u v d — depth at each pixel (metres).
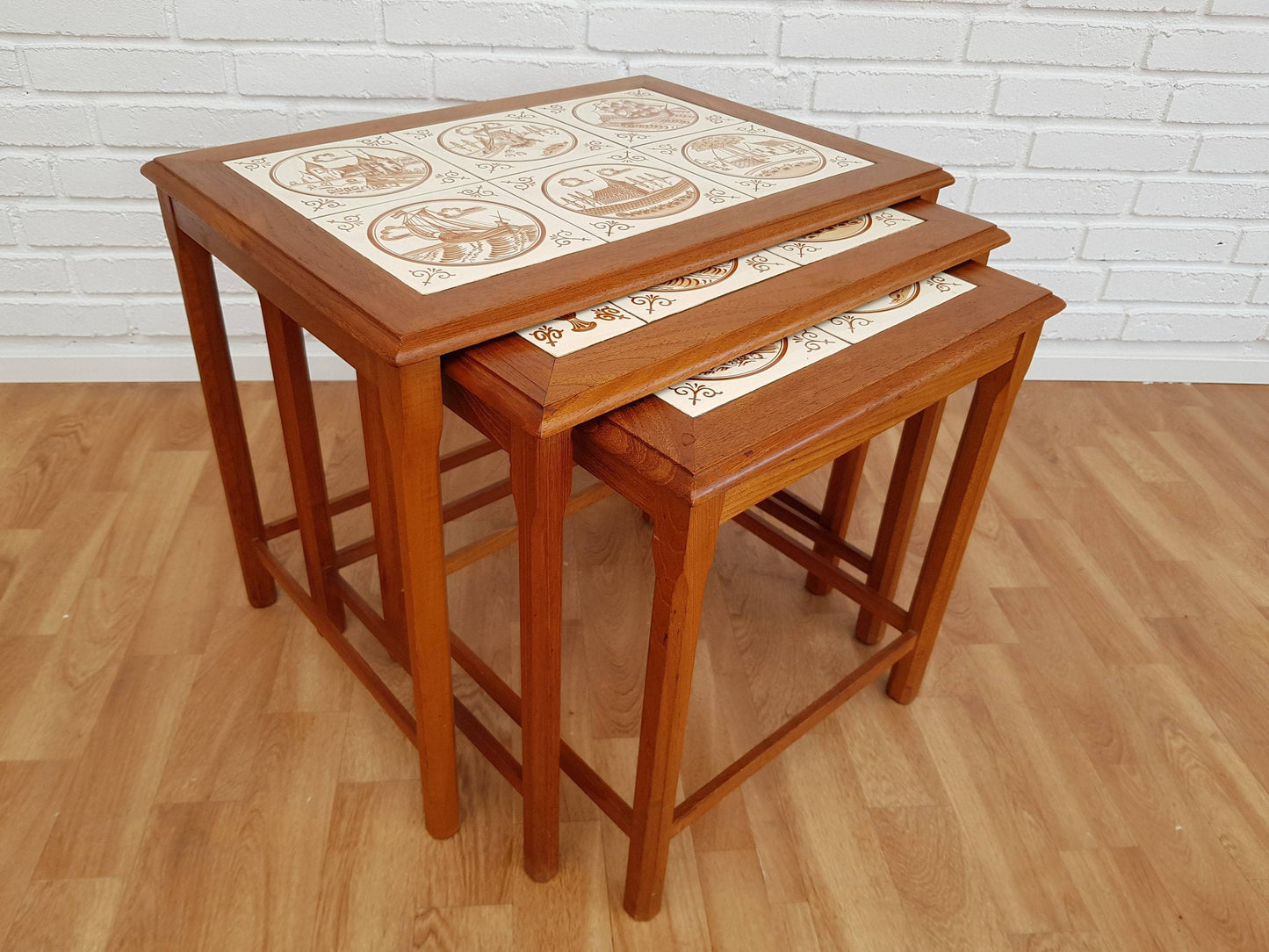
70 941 1.03
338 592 1.35
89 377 1.93
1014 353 1.05
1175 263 2.02
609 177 1.13
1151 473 1.88
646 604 1.52
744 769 1.11
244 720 1.28
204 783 1.20
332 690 1.34
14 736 1.24
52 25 1.57
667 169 1.17
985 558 1.64
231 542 1.57
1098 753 1.31
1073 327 2.11
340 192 1.04
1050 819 1.22
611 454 0.80
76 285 1.83
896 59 1.75
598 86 1.47
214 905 1.07
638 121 1.33
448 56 1.68
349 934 1.06
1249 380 2.18
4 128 1.65
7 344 1.88
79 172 1.71
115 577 1.49
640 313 0.91
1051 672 1.43
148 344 1.93
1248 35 1.75
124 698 1.30
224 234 0.97
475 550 1.31
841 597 1.57
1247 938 1.10
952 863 1.17
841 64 1.75
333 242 0.93
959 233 1.11
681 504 0.76
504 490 1.47
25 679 1.31
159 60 1.62
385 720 1.30
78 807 1.16
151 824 1.15
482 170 1.13
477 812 1.20
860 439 0.91
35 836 1.13
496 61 1.70
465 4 1.63
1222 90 1.81
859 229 1.11
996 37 1.74
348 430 1.86
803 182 1.15
